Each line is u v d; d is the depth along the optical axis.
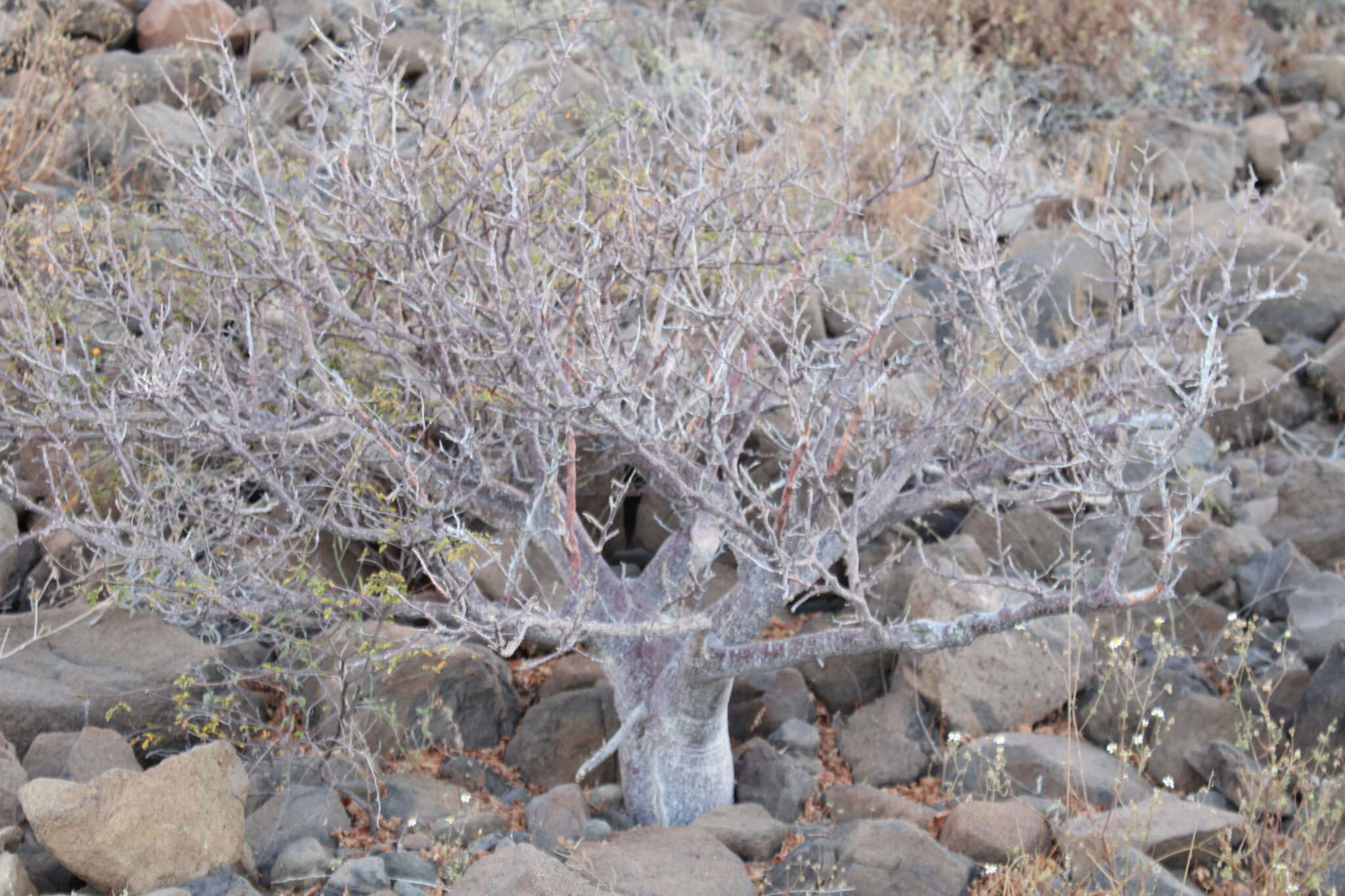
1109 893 3.58
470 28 8.01
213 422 3.65
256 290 4.52
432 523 3.73
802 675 5.18
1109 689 4.86
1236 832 3.97
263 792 4.05
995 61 9.98
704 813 4.23
